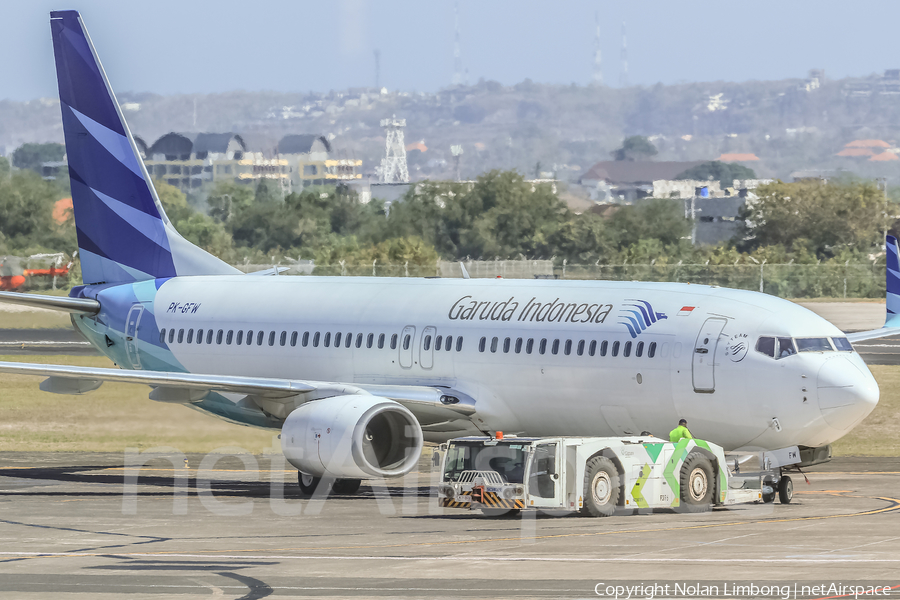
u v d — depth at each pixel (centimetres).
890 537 8544
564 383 11688
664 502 10019
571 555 7806
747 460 11400
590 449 9769
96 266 15562
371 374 12988
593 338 11556
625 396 11356
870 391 10581
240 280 14575
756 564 7388
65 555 7988
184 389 13438
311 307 13662
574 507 9669
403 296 13212
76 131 15412
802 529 9012
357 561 7644
